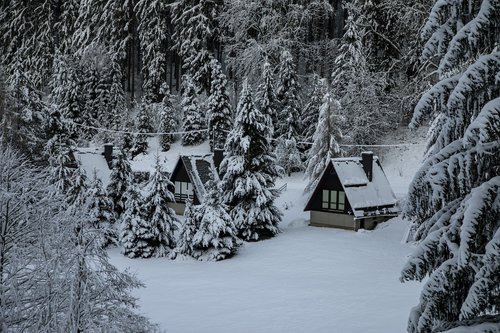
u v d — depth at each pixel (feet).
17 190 35.88
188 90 222.89
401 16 182.91
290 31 226.38
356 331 58.13
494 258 19.76
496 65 21.62
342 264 97.14
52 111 138.92
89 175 156.66
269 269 96.27
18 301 32.86
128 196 113.39
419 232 27.22
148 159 214.69
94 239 32.14
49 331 30.40
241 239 120.88
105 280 32.01
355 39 184.55
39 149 166.40
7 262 34.63
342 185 126.52
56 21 315.17
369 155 132.26
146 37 260.01
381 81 180.65
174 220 117.29
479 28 21.91
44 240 32.68
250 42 219.82
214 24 258.98
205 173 151.74
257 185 118.83
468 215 20.99
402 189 151.64
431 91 24.94
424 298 23.12
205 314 69.31
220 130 205.05
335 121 151.33
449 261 22.72
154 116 238.68
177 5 259.80
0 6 308.60
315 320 64.13
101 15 284.00
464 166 23.20
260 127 120.67
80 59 269.64
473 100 23.35
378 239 116.47
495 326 20.52
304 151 187.73
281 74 192.85
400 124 192.03
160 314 70.03
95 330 30.12
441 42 25.20
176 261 106.73
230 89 242.58
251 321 65.31
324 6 227.61
